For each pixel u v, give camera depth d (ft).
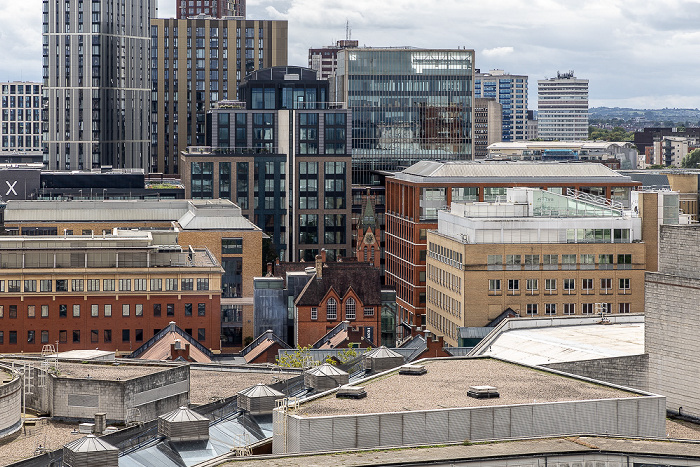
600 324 552.00
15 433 362.53
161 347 646.33
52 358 432.25
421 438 285.02
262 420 345.51
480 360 361.51
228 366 481.46
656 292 416.26
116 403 379.96
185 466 306.14
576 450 259.19
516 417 292.61
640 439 272.72
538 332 531.09
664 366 414.00
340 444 279.69
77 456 287.48
